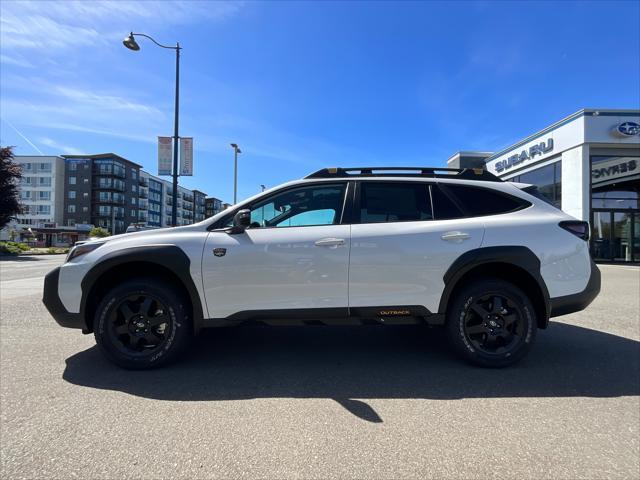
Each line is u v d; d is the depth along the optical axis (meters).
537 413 3.07
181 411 3.08
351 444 2.62
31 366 4.04
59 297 3.93
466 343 3.95
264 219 4.16
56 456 2.46
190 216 145.62
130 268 4.12
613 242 18.72
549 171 20.72
